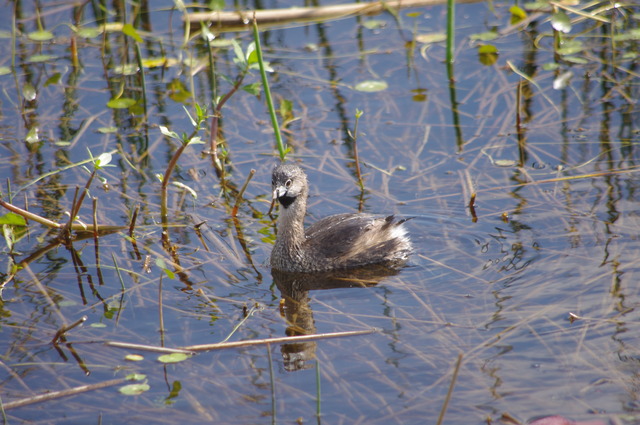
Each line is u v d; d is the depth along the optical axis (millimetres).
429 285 11594
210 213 14141
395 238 12898
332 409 8680
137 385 9195
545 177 14383
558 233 12602
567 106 16703
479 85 17859
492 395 8766
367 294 11508
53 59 19578
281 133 16500
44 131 16594
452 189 14336
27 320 10758
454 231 13117
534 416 8359
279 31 20672
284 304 11242
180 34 20453
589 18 20281
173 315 10906
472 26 20516
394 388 9000
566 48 18766
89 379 9430
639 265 11406
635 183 13789
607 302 10570
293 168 12758
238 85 15125
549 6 20797
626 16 20062
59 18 21234
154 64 19281
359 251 12727
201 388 9180
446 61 18875
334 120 16844
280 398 8930
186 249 12930
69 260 12539
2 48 20000
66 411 8812
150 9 21609
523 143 15570
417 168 15078
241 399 8938
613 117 16125
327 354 9781
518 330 10078
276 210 14312
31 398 8977
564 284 11133
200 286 11781
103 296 11438
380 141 16031
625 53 18609
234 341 10180
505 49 19266
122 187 14891
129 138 16438
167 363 9703
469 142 15789
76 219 13289
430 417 8469
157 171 15445
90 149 15930
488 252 12383
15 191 14398
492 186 14289
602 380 8922
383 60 19188
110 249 12906
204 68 19094
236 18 20719
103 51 19703
